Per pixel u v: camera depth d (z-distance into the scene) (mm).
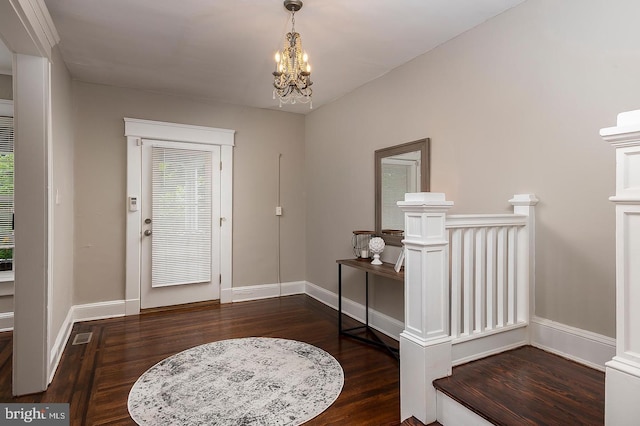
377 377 2465
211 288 4395
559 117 2059
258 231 4660
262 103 4461
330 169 4340
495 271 2225
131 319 3758
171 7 2334
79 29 2615
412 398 1841
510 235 2178
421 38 2740
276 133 4773
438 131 2848
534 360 1995
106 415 1997
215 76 3574
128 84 3807
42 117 2283
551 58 2098
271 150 4742
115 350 2926
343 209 4074
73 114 3662
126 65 3297
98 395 2213
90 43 2842
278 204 4789
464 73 2637
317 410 2053
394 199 3266
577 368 1896
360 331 3408
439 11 2365
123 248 3924
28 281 2246
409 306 1887
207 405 2098
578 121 1974
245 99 4305
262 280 4688
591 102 1917
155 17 2459
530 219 2182
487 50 2471
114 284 3881
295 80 2289
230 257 4477
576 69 1982
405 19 2467
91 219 3764
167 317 3832
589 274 1938
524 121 2238
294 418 1970
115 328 3467
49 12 2377
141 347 2990
